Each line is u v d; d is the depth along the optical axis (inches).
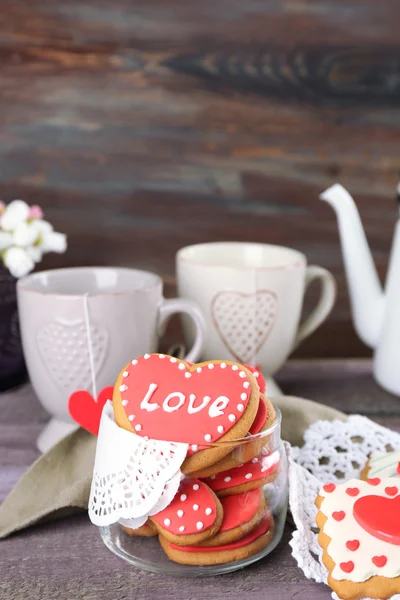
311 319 30.4
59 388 26.3
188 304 26.9
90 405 23.3
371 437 24.8
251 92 32.2
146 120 32.1
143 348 26.4
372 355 34.2
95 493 21.6
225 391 21.3
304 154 32.9
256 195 33.1
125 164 32.4
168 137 32.3
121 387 21.8
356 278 29.6
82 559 22.1
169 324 33.6
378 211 33.6
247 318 27.9
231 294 27.7
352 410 28.7
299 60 32.1
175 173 32.6
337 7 31.8
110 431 21.4
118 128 32.1
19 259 28.3
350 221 29.4
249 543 21.5
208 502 20.8
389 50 32.3
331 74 32.3
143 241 33.1
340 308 34.2
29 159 32.0
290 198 33.2
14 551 22.4
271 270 27.7
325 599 20.9
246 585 21.3
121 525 21.8
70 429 26.5
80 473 24.2
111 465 21.2
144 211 32.9
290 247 33.6
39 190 32.3
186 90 32.0
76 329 25.4
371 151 33.1
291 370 32.3
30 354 26.5
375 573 20.2
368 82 32.5
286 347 29.0
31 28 31.0
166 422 20.9
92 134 32.0
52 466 24.3
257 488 21.6
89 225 32.8
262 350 28.4
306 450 24.5
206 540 21.0
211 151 32.6
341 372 32.1
